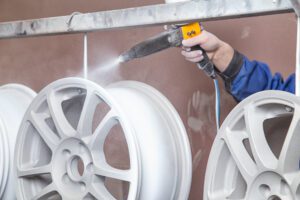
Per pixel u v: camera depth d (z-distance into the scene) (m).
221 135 1.47
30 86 2.91
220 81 2.26
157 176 1.64
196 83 2.33
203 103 2.32
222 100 2.26
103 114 2.54
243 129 1.48
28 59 2.92
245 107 1.40
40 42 2.86
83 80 1.60
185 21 1.50
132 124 1.64
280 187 1.33
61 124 1.69
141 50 1.72
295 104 1.26
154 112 1.76
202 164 2.32
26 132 1.79
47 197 1.81
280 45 2.14
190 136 2.35
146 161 1.63
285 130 1.58
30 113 1.76
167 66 2.41
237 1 1.38
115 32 2.54
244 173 1.41
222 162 1.51
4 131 1.86
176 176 1.73
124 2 2.50
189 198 2.36
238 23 2.22
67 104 1.94
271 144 1.62
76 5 2.70
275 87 1.84
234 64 1.79
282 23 2.13
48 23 1.76
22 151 1.80
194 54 1.68
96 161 1.61
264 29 2.17
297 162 1.31
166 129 1.76
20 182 1.81
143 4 2.43
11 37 1.89
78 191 1.69
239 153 1.43
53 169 1.72
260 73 1.83
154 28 2.41
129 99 1.75
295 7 1.28
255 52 2.19
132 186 1.51
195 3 1.45
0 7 3.02
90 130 1.65
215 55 1.76
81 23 1.68
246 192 1.42
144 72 2.47
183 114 2.37
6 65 3.00
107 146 2.55
